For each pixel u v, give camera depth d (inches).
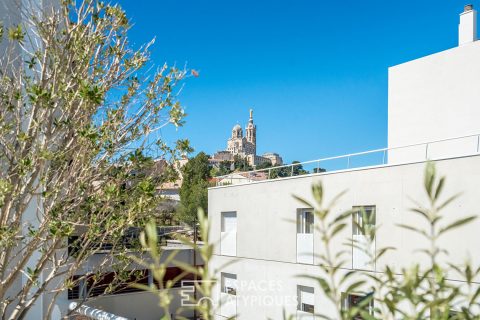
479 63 628.7
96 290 759.1
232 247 740.0
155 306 805.9
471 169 425.7
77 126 256.5
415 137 697.6
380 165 506.6
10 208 241.3
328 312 560.7
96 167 273.1
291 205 625.9
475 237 416.5
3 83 272.5
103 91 245.8
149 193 256.5
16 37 264.5
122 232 263.4
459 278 411.2
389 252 483.2
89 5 269.4
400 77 726.5
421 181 463.2
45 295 397.7
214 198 788.0
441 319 45.0
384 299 48.5
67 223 243.1
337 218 49.6
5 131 247.1
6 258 238.8
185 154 298.5
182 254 774.5
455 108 651.5
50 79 257.3
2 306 254.5
